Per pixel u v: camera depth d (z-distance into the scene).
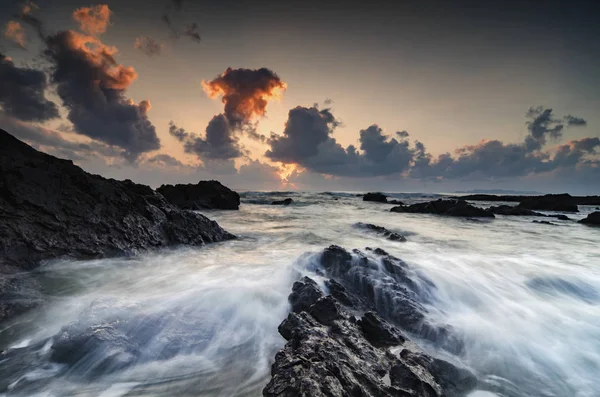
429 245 14.00
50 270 7.85
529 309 7.12
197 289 7.12
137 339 5.06
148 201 13.36
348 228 18.66
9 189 8.62
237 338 5.55
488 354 5.40
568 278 8.91
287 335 5.32
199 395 4.09
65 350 4.61
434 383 4.10
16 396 3.93
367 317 5.76
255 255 11.23
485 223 23.66
